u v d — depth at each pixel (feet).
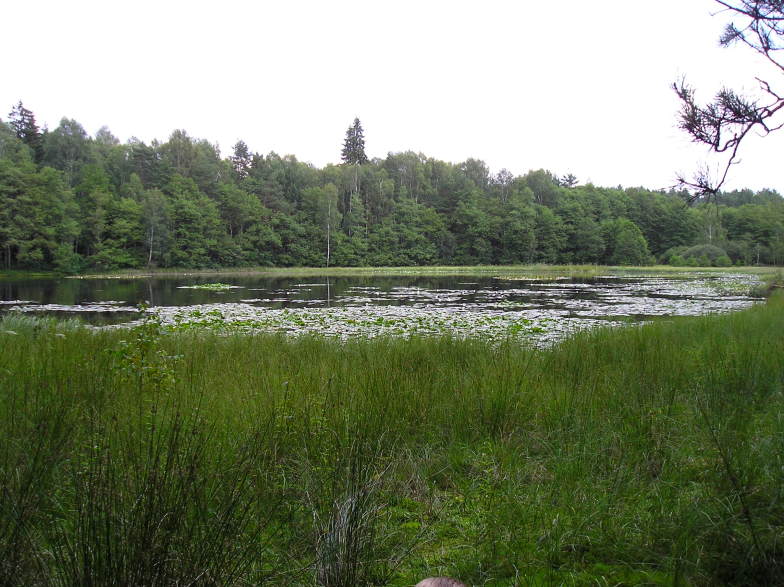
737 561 7.36
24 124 228.84
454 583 5.94
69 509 8.07
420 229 258.16
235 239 216.13
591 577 7.41
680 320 35.96
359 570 7.27
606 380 16.99
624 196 300.20
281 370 18.81
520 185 284.20
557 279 140.46
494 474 10.36
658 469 10.69
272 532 8.32
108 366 16.12
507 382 15.23
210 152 262.47
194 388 15.56
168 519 6.84
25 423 10.68
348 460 9.63
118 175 232.73
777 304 45.44
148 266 184.14
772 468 9.14
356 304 63.87
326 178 276.00
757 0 13.69
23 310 56.08
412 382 15.78
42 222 155.43
